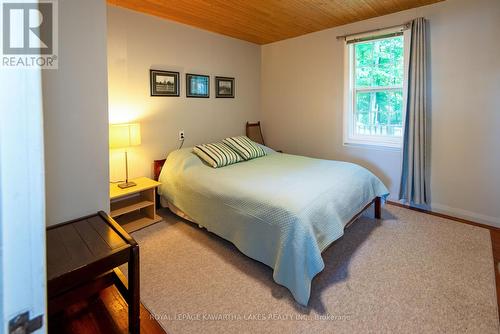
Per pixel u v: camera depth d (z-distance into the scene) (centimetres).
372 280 202
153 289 193
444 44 295
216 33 392
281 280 184
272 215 198
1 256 43
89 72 170
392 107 350
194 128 380
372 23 339
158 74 331
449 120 301
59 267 125
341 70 375
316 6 298
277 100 455
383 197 304
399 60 337
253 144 369
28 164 45
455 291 189
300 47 413
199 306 177
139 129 291
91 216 176
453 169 305
